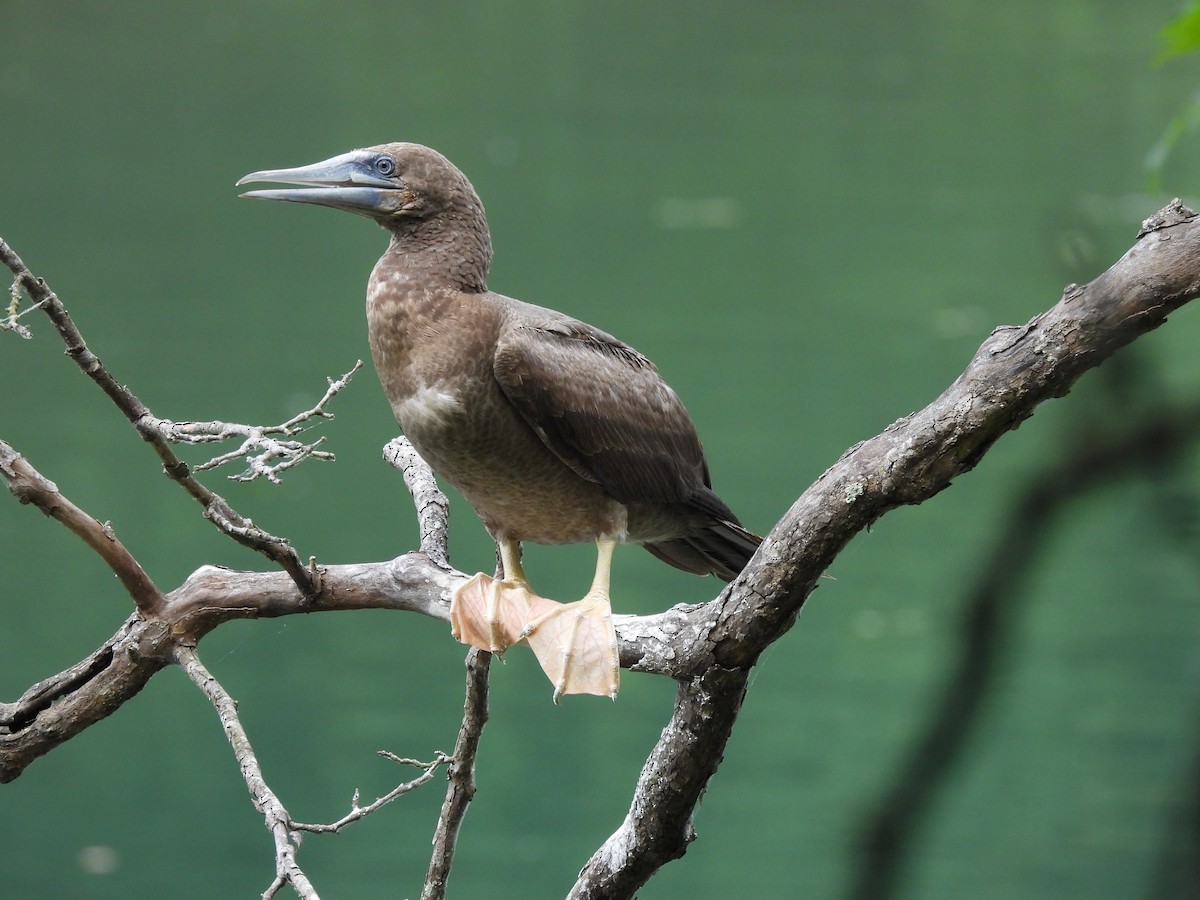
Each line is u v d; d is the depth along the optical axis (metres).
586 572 18.70
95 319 25.28
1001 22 47.28
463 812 5.38
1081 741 14.63
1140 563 16.89
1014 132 35.72
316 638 18.23
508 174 33.66
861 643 17.00
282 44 44.31
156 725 16.55
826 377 23.22
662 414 5.95
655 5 50.56
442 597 5.34
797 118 37.94
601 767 15.65
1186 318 19.22
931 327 25.27
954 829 13.76
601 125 37.41
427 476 6.14
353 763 15.34
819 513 4.42
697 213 31.53
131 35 44.53
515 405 5.59
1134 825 13.43
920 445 4.21
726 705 4.87
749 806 14.29
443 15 48.47
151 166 33.84
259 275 28.47
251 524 5.01
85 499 19.38
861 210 31.16
